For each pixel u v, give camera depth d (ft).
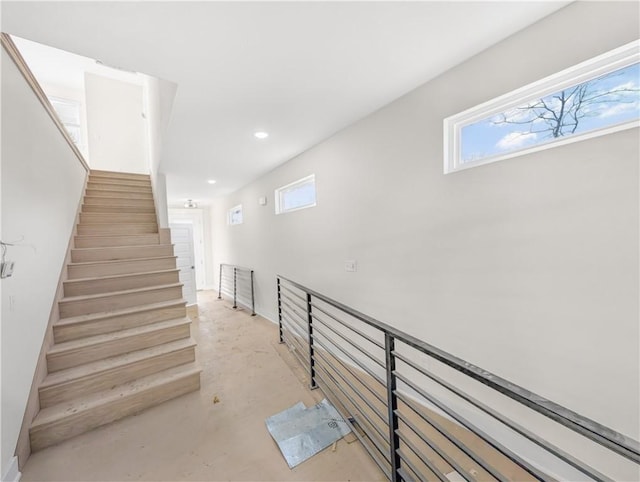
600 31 3.85
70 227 9.70
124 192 14.03
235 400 7.29
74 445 5.75
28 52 14.16
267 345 11.09
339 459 5.35
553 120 4.61
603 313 4.00
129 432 6.13
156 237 12.17
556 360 4.48
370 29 4.40
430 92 6.01
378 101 6.84
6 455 4.62
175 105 6.68
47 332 6.80
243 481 4.92
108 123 17.34
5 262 4.64
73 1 3.59
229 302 19.51
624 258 3.79
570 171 4.20
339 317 9.23
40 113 6.93
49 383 6.24
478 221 5.34
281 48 4.77
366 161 7.76
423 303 6.48
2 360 4.60
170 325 8.63
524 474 4.97
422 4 3.92
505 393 2.60
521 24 4.44
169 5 3.74
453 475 5.06
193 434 6.06
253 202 15.51
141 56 4.87
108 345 7.53
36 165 6.57
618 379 3.92
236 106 6.81
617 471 4.13
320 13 4.00
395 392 4.32
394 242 7.11
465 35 4.64
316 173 9.89
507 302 5.01
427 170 6.19
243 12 3.92
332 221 9.28
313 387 7.79
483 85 5.10
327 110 7.21
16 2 3.56
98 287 9.02
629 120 3.72
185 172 12.95
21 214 5.61
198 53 4.82
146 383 7.20
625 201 3.76
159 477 5.02
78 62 15.47
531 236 4.65
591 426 2.08
